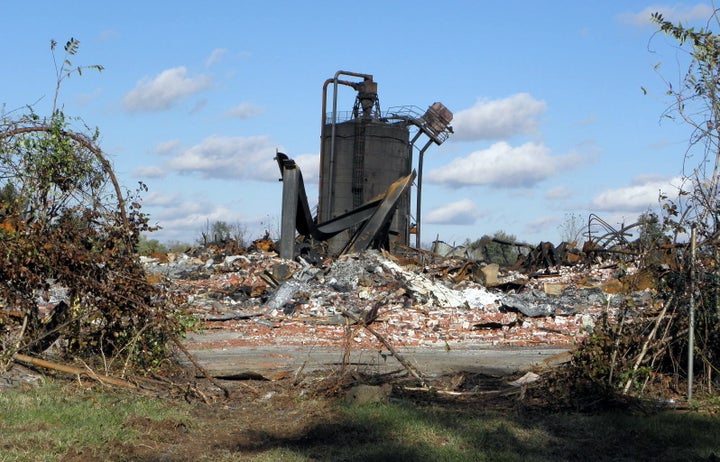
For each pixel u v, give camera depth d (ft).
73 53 33.40
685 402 30.17
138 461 22.11
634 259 34.50
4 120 32.63
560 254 105.60
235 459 22.53
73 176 33.50
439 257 116.16
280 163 97.50
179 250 130.31
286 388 32.58
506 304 71.41
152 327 33.53
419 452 22.98
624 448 24.23
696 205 32.32
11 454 21.29
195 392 30.60
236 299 75.92
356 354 47.01
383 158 174.91
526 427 26.32
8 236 31.19
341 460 22.36
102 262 33.01
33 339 32.50
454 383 33.30
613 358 31.40
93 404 27.55
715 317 32.22
